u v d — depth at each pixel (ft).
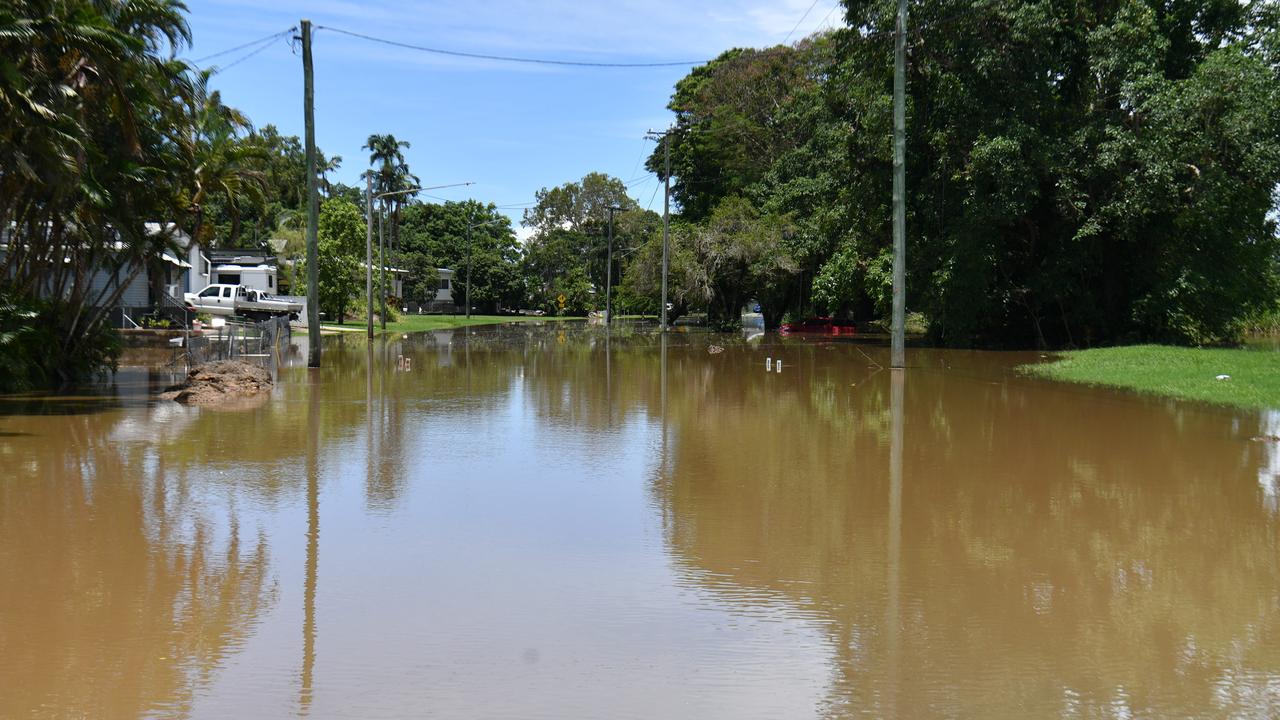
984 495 30.78
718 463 36.83
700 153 210.79
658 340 140.97
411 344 127.95
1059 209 101.14
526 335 159.33
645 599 20.43
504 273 318.86
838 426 47.21
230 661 16.97
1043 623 18.90
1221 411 51.93
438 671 16.51
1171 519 27.48
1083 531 26.12
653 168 228.84
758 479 33.55
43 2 54.95
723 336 154.71
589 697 15.48
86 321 74.28
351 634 18.34
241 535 25.71
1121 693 15.61
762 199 184.65
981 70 97.45
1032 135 95.40
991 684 15.99
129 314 127.03
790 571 22.47
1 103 53.83
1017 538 25.40
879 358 98.12
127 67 59.57
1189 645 17.72
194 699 15.38
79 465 36.14
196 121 76.64
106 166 65.36
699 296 175.73
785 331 167.22
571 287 325.01
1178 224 101.19
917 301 120.37
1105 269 109.50
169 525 26.78
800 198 166.40
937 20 98.78
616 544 24.86
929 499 30.19
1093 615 19.35
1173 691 15.67
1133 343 105.91
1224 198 92.43
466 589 21.09
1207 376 65.21
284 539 25.29
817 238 148.97
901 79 80.28
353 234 182.29
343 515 28.04
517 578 21.91
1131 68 95.45
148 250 73.97
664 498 30.40
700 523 27.09
